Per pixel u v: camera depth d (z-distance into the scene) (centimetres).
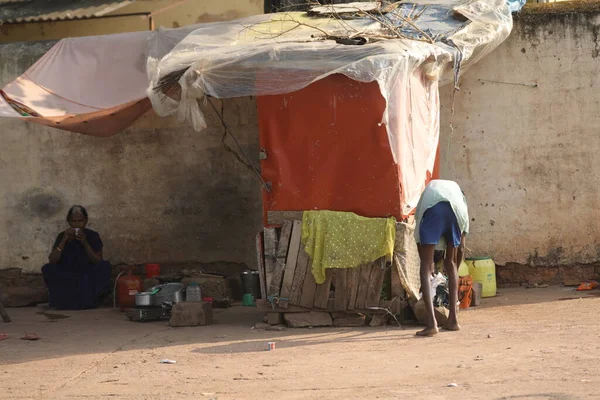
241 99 1430
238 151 1436
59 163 1487
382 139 1068
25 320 1288
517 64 1360
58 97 1325
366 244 1072
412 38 1163
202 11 2188
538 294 1289
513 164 1366
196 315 1157
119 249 1477
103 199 1479
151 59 1326
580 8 1345
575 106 1346
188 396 764
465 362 837
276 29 1252
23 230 1498
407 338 992
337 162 1091
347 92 1076
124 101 1306
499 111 1367
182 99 1090
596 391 701
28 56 1482
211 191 1448
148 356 958
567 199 1352
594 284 1312
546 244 1360
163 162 1461
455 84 1184
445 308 1062
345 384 776
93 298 1398
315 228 1089
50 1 2080
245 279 1362
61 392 809
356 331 1062
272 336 1052
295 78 1066
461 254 1051
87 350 1015
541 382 741
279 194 1117
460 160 1384
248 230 1439
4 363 960
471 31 1255
